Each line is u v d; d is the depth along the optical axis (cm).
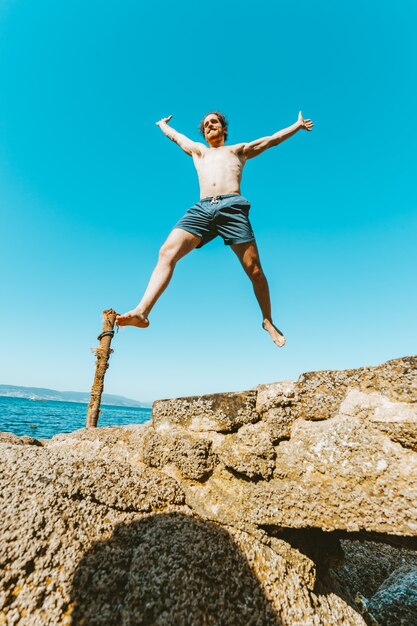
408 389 173
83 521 183
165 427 250
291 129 342
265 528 200
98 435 302
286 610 171
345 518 173
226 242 294
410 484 160
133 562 171
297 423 208
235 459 212
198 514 210
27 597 148
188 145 352
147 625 145
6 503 176
